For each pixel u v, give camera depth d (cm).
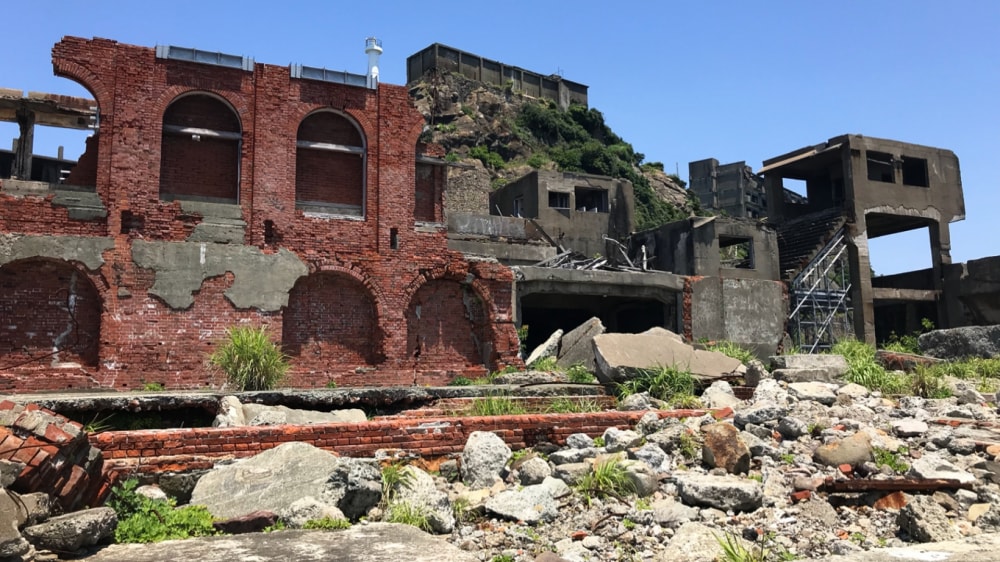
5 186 1750
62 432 673
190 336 1834
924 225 3591
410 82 6756
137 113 1866
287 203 1984
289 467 804
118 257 1797
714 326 2642
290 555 590
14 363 1702
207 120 1978
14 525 574
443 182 2320
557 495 842
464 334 2178
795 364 1593
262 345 1563
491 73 6900
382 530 684
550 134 6712
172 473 830
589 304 2814
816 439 1029
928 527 734
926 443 1023
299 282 1998
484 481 916
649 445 947
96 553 602
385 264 2067
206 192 1967
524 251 2731
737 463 912
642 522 784
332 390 1348
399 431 956
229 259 1894
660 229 3178
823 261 3159
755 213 7775
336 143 2108
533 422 1042
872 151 3341
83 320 1780
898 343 3130
